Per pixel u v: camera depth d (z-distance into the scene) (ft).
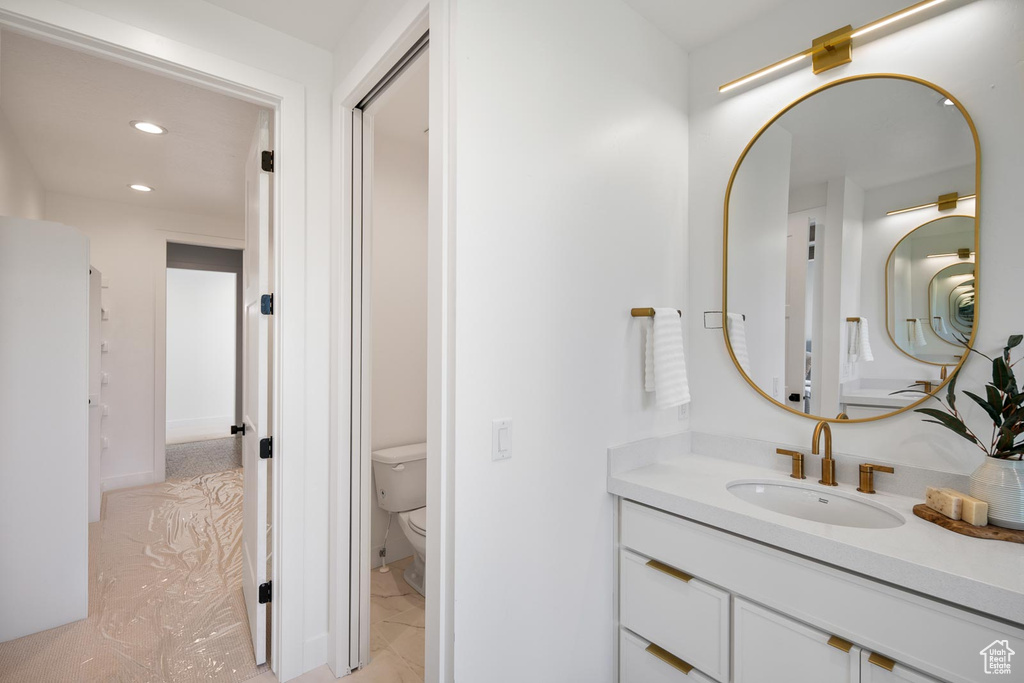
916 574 3.18
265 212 5.90
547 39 4.50
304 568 5.87
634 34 5.50
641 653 4.94
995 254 4.15
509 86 4.16
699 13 5.59
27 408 6.63
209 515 11.18
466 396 3.85
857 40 4.97
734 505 4.28
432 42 3.99
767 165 5.62
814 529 3.75
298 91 5.80
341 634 5.85
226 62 5.24
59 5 4.30
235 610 7.29
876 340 4.85
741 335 5.87
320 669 5.99
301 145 5.84
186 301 20.97
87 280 7.01
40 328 6.69
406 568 8.65
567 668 4.68
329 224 6.09
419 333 9.29
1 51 6.10
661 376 5.24
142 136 8.77
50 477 6.80
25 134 8.64
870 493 4.67
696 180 6.30
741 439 5.79
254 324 6.35
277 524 5.73
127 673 5.89
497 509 4.09
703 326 6.25
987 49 4.18
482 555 3.98
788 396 5.49
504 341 4.12
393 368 8.93
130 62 4.83
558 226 4.58
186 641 6.52
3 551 6.49
